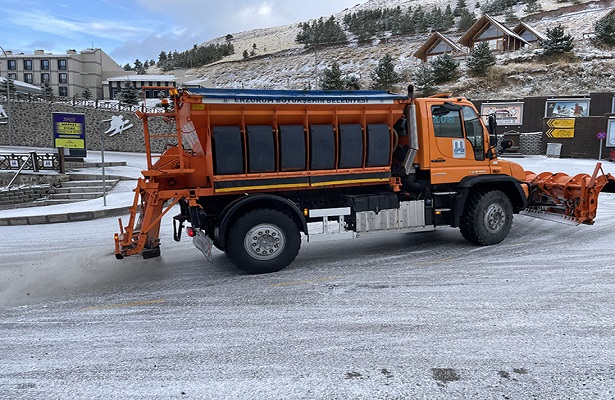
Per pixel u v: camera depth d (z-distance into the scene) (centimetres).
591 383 334
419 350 393
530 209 901
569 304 491
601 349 386
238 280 628
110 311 519
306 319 473
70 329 466
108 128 3186
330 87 3844
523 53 4166
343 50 6575
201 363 382
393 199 725
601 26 4031
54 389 346
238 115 625
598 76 3481
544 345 395
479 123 779
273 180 653
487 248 769
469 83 3769
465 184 751
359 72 5188
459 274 620
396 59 5359
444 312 479
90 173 1834
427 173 749
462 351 388
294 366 371
